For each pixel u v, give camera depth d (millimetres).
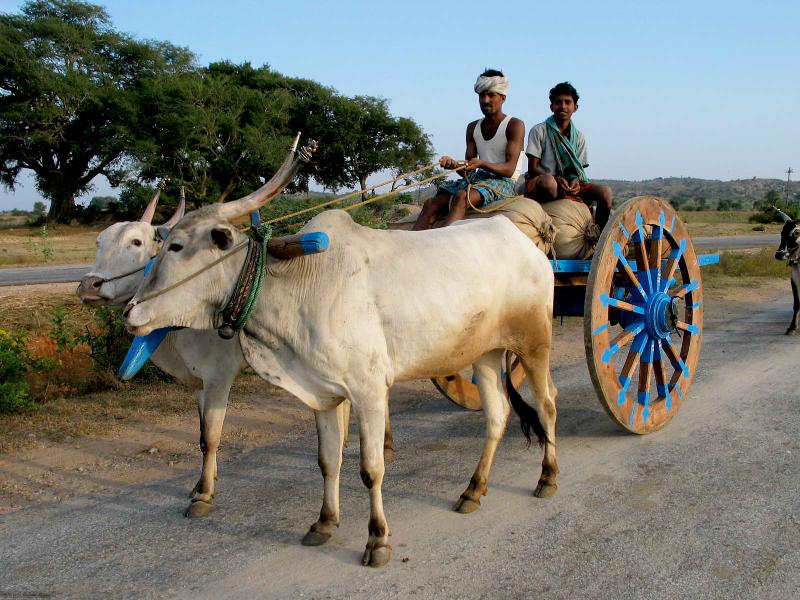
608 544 4074
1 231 39688
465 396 6594
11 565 3975
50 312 9156
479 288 4348
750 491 4715
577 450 5637
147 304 3885
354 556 4031
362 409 3951
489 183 5801
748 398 6906
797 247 9906
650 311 5789
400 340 4066
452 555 4000
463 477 5156
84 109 41281
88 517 4590
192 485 5098
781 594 3516
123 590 3707
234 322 3938
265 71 46750
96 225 43812
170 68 47562
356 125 42656
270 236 4000
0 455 5594
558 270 5562
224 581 3787
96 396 7215
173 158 39969
